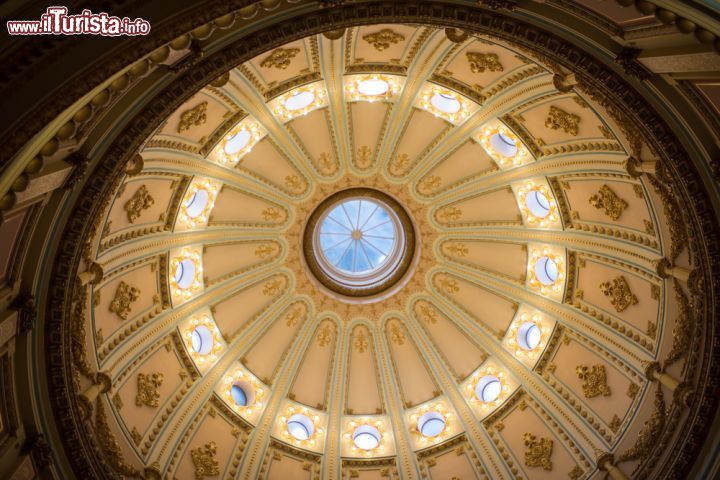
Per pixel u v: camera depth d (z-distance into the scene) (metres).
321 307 20.52
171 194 15.55
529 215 17.84
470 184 18.80
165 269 16.19
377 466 17.58
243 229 19.02
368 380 19.80
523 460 16.23
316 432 18.34
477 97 15.68
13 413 9.92
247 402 18.05
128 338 14.58
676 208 11.54
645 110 9.51
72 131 7.63
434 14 9.02
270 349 19.41
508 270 18.97
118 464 12.61
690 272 11.52
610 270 15.21
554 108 13.98
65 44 6.66
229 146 17.02
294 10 8.84
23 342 9.92
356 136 18.80
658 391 13.20
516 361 17.91
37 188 7.90
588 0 8.06
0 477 9.34
